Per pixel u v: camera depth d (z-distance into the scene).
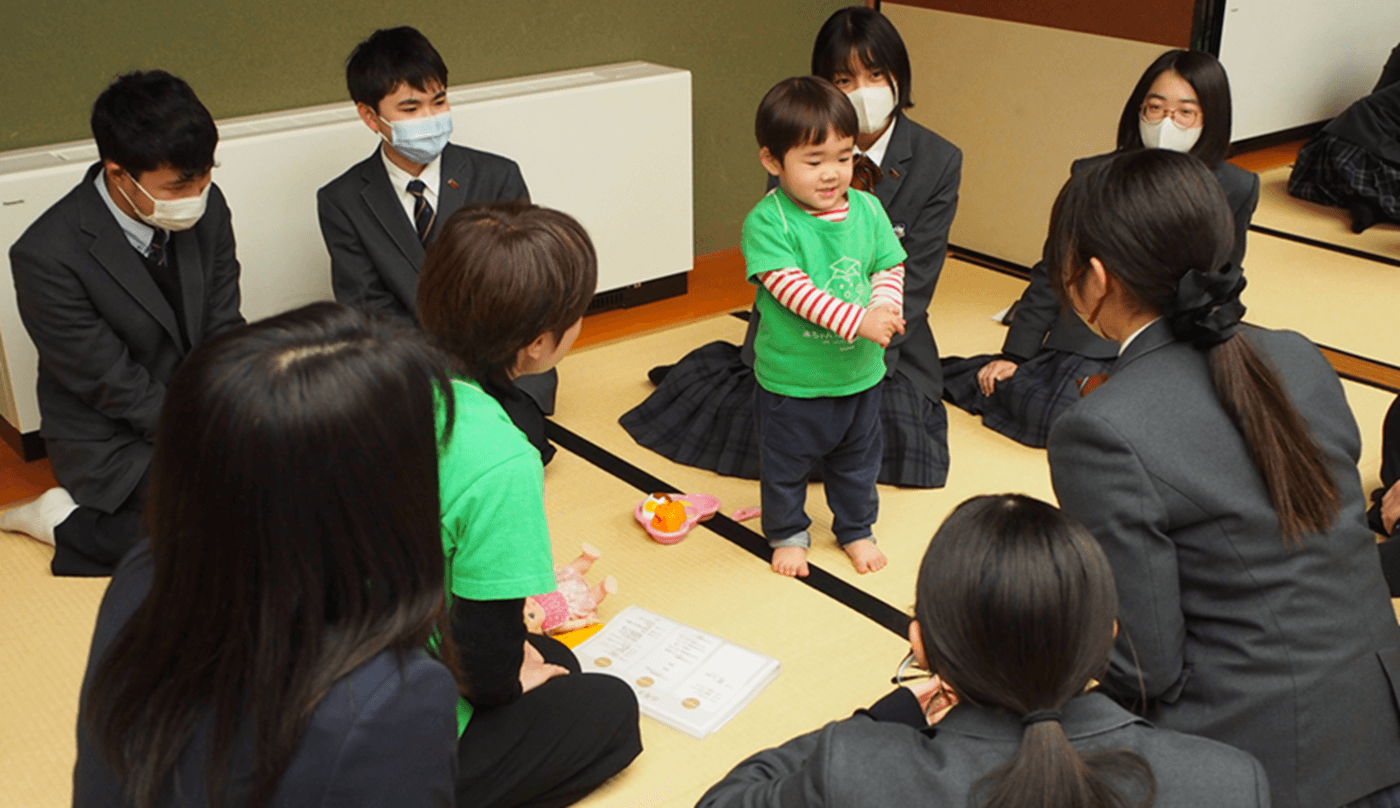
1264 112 5.20
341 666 0.74
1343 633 1.25
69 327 2.21
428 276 1.39
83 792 0.80
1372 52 5.50
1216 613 1.27
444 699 0.79
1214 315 1.23
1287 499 1.21
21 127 2.68
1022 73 3.67
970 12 3.75
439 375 0.84
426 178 2.64
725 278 3.86
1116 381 1.29
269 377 0.71
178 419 0.72
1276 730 1.24
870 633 2.09
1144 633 1.26
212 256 2.39
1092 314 1.35
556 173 3.27
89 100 2.74
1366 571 1.29
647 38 3.60
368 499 0.73
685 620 2.12
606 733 1.65
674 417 2.79
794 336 2.11
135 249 2.28
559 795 1.64
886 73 2.51
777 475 2.23
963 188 3.97
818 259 2.08
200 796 0.74
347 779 0.74
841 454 2.24
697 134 3.82
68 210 2.21
